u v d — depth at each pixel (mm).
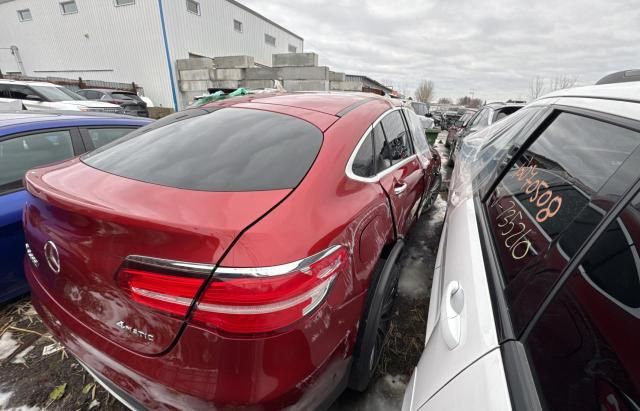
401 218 1819
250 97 1825
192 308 819
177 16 15859
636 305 572
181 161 1206
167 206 926
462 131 6531
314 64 12273
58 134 2350
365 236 1267
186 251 829
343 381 1184
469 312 841
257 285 809
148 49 16109
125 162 1255
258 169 1138
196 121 1555
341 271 1047
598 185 771
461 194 1882
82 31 17359
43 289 1205
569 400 541
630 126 743
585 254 652
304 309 880
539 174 1132
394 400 1530
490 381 618
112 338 978
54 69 19594
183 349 854
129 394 979
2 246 1855
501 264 943
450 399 672
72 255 994
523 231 970
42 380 1585
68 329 1105
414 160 2324
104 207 908
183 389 866
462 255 1152
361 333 1338
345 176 1276
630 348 548
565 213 830
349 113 1586
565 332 613
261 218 917
